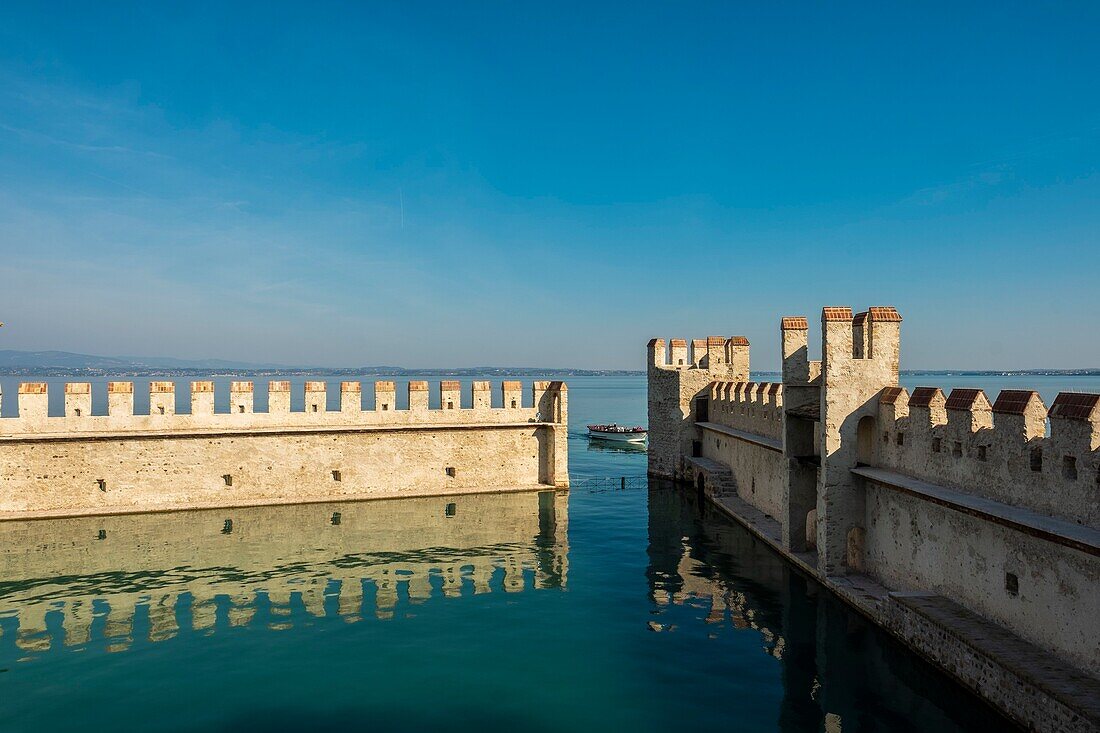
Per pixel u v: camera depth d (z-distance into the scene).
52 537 26.52
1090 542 11.25
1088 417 12.29
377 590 20.53
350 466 34.69
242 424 33.38
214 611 18.73
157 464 31.58
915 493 16.55
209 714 13.32
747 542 26.31
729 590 20.52
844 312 20.27
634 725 12.95
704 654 16.03
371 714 13.37
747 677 14.88
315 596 19.95
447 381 36.91
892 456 19.34
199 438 32.25
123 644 16.56
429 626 17.75
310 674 15.02
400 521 29.73
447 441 36.53
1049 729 11.22
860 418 20.38
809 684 14.54
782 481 25.34
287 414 34.09
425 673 15.09
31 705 13.62
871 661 15.59
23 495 29.89
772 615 18.42
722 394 37.62
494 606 19.20
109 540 26.12
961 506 14.69
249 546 25.41
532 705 13.70
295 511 31.55
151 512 30.92
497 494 36.22
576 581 21.42
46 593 20.09
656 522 29.81
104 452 30.81
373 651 16.22
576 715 13.31
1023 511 13.83
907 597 16.52
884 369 20.44
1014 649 13.09
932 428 17.30
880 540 19.55
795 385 23.89
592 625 17.80
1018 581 13.73
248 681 14.70
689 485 39.88
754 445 31.33
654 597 19.94
